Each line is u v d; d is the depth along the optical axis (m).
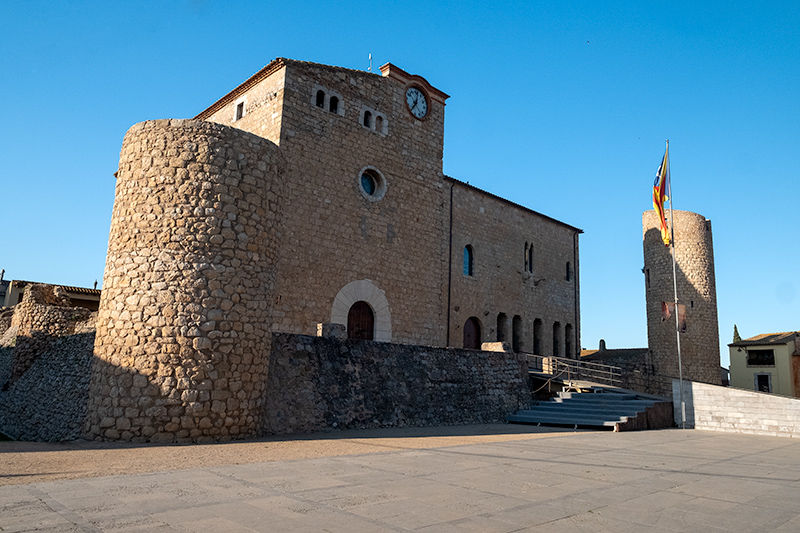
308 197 21.31
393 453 10.41
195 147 12.52
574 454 11.08
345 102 23.23
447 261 27.39
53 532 4.64
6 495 6.09
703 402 19.55
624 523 5.61
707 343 34.12
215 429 11.80
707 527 5.58
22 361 21.44
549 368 26.31
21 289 40.31
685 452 12.21
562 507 6.22
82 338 18.48
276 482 7.12
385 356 17.33
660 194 24.97
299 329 20.31
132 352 11.70
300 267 20.67
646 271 36.69
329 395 15.16
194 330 11.84
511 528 5.24
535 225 34.28
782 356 44.59
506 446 12.14
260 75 22.42
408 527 5.14
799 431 17.31
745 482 8.43
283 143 20.80
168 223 12.16
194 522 5.09
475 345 29.08
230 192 12.68
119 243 12.46
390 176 24.47
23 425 17.50
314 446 11.31
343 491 6.66
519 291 32.00
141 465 8.44
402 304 24.06
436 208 26.34
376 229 23.53
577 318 36.28
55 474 7.55
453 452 10.81
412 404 17.23
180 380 11.61
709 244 35.72
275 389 14.04
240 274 12.60
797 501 7.05
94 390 12.10
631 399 20.83
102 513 5.33
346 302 21.91
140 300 11.90
